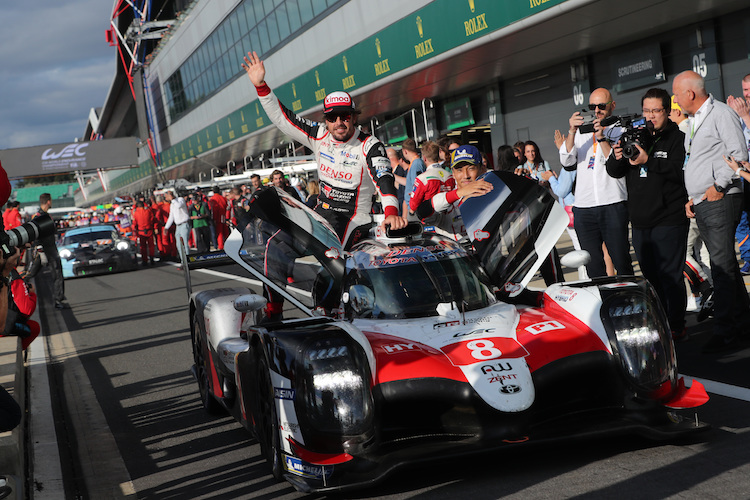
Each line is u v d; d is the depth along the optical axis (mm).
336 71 24422
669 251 6109
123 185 79875
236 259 5098
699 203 5891
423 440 3799
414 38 19156
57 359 9148
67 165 56531
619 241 6578
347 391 3639
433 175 5812
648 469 3648
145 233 24000
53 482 4594
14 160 55906
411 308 4488
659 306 4156
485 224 5391
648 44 16062
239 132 36375
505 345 4012
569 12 13672
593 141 6566
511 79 21141
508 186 5211
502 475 3770
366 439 3631
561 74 19062
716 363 5555
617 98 17375
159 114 55438
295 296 5145
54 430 5820
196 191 22016
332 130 5441
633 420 3861
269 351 3891
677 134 6000
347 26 23062
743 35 14008
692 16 14344
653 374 3945
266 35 30781
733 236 5852
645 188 6078
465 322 4305
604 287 4371
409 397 3736
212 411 5918
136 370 7977
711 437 4023
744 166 5633
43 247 14008
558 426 3846
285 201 4863
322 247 5043
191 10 41969
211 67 39875
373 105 25344
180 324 10852
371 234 5426
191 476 4430
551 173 8633
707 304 6852
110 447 5293
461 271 4750
